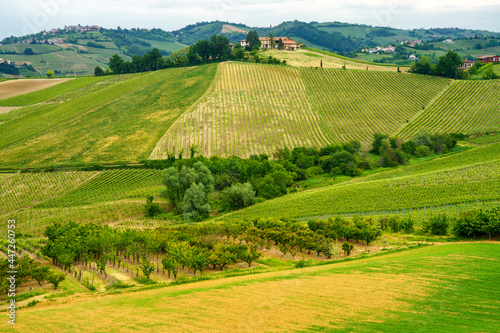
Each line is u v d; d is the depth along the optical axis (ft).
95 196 380.58
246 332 100.07
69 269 188.24
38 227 307.17
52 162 449.48
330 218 255.91
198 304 120.47
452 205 286.46
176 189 355.36
